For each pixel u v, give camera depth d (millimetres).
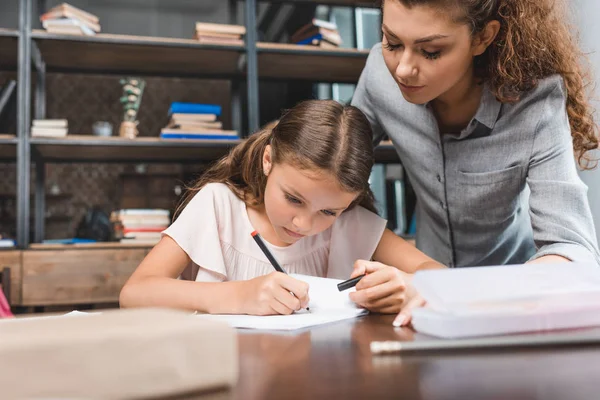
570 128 1273
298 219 1135
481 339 559
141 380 377
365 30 3797
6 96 3074
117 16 4195
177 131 3111
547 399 370
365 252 1408
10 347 359
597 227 2977
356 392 395
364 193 1387
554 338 554
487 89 1252
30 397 361
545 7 1192
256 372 468
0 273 2795
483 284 635
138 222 2994
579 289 636
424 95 1096
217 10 4297
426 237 1597
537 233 1154
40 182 3299
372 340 639
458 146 1345
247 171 1396
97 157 3441
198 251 1300
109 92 4387
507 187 1310
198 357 394
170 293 1071
